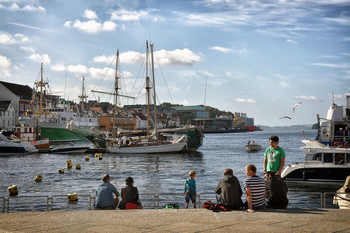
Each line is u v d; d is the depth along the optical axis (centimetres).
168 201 2364
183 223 791
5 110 11262
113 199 1227
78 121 11894
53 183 3353
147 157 6334
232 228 748
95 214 884
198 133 7462
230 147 9950
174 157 6334
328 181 2822
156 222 802
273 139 1078
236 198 977
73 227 768
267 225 770
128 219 832
